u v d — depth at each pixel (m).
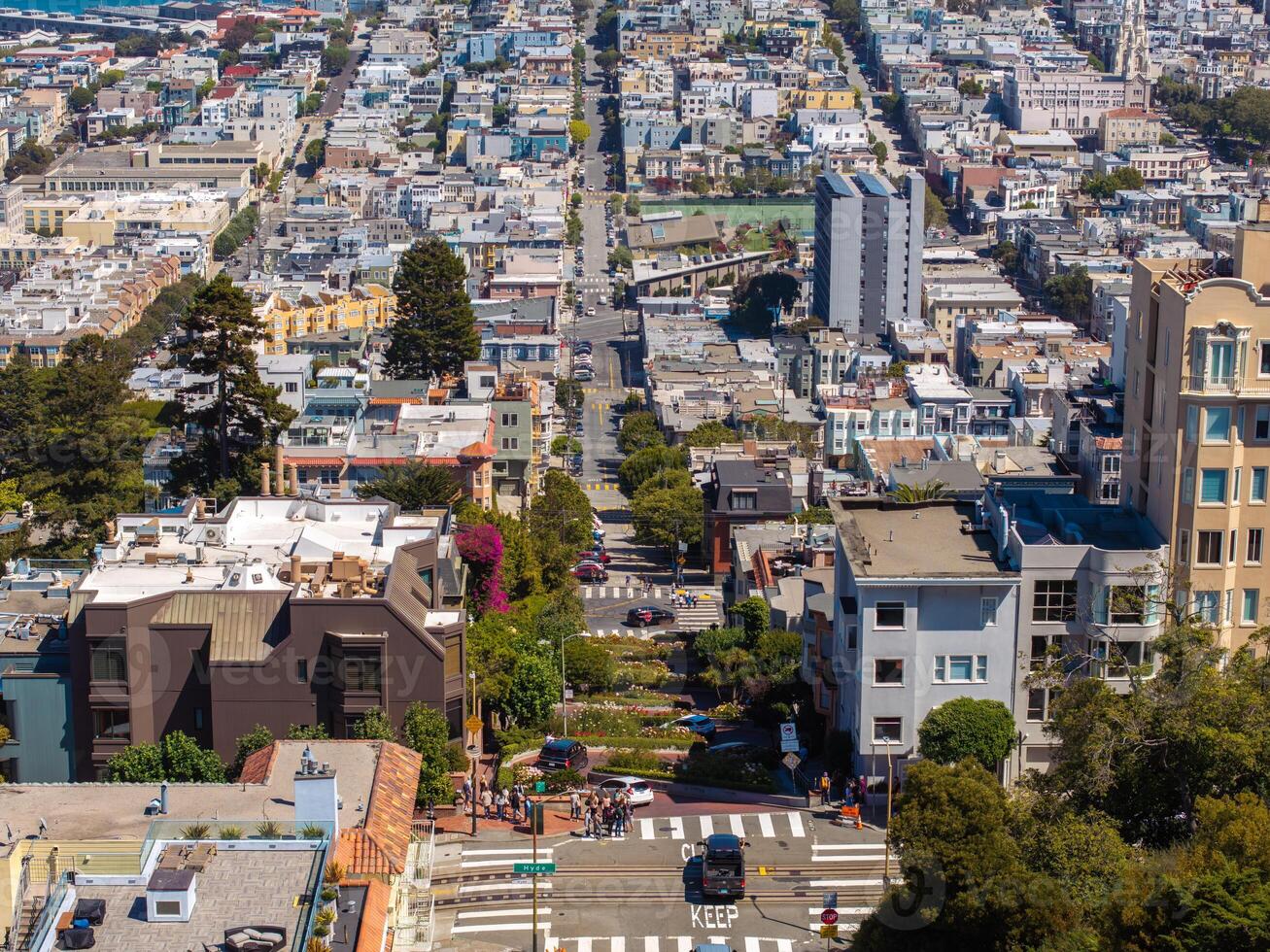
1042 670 173.12
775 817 178.38
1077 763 158.12
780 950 152.75
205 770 168.75
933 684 177.50
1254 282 175.00
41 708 176.12
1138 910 128.75
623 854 170.25
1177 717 155.62
